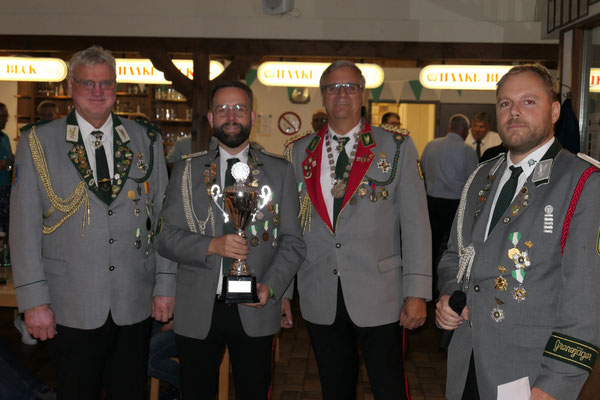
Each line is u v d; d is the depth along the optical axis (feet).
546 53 18.72
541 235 4.49
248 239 6.38
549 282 4.44
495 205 5.01
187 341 6.26
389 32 18.95
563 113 12.50
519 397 4.35
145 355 6.52
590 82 14.73
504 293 4.61
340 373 6.75
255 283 5.96
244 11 19.04
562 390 4.15
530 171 4.82
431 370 11.37
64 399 6.09
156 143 6.86
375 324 6.48
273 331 6.33
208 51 19.07
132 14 19.12
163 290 6.56
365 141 6.84
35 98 26.53
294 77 18.97
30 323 5.88
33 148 6.15
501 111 4.86
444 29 18.92
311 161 6.96
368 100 26.81
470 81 18.85
